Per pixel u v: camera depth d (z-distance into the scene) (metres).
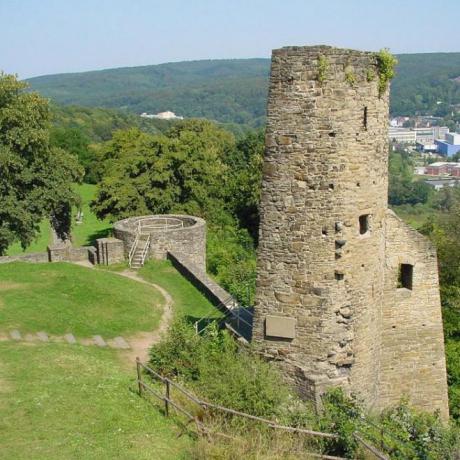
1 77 33.00
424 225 33.09
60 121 125.50
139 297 23.81
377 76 14.78
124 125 137.25
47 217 36.00
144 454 11.29
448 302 24.69
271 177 14.83
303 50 14.04
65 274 24.67
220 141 66.88
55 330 19.09
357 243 14.91
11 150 32.66
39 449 11.12
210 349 15.74
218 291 24.16
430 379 17.89
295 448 11.53
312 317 14.80
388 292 17.22
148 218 35.66
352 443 11.59
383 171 15.58
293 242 14.76
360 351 15.42
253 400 13.03
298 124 14.34
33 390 13.52
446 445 12.58
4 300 20.92
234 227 47.50
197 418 12.39
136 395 13.98
